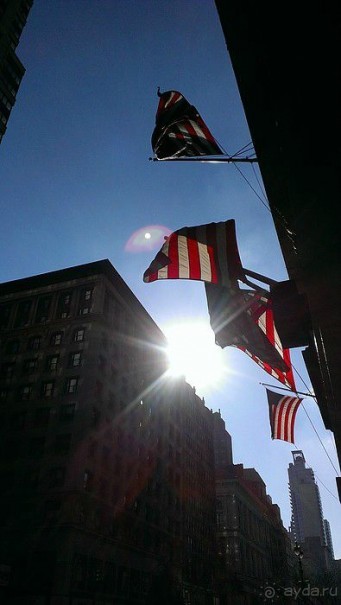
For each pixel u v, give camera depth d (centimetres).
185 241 867
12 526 4022
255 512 12050
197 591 6762
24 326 5519
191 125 834
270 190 642
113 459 4884
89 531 4128
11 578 3738
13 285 5972
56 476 4219
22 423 4666
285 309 623
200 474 8344
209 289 938
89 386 4697
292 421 1625
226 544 9575
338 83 333
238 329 911
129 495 5125
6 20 4912
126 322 6031
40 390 4856
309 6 363
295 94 392
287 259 736
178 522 6588
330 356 359
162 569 5422
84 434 4388
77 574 3853
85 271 5728
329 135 353
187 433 7925
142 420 5928
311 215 380
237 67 552
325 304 364
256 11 466
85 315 5303
